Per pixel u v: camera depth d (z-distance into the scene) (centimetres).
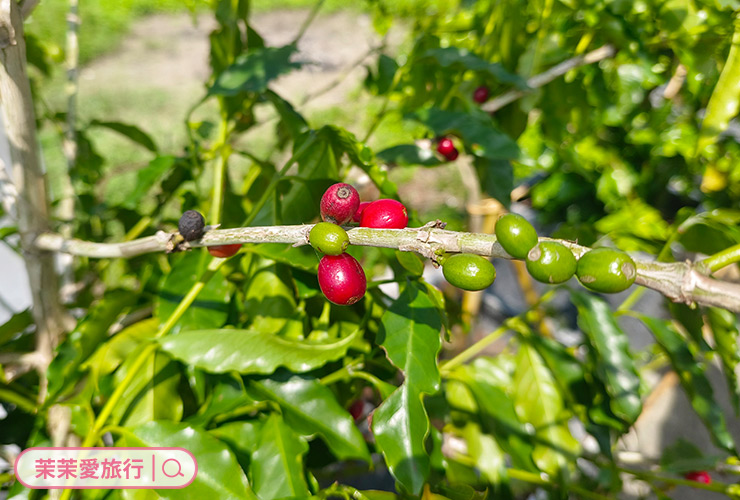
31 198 34
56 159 151
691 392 41
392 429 31
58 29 229
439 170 169
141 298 40
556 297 94
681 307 38
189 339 33
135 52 238
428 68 54
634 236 41
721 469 47
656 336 42
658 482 60
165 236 28
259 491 31
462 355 45
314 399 34
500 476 43
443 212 144
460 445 54
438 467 35
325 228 23
